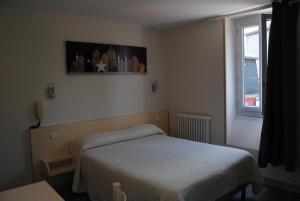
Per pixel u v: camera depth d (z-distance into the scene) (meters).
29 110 3.25
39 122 3.31
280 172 3.35
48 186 1.67
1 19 3.00
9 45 3.07
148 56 4.46
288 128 3.02
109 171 2.65
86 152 3.16
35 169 3.27
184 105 4.45
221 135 3.94
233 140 3.83
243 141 3.72
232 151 3.04
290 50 3.00
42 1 2.87
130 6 3.15
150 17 3.72
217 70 3.89
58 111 3.48
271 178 3.44
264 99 3.46
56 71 3.44
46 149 3.34
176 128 4.62
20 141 3.20
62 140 3.46
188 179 2.25
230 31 3.83
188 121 4.30
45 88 3.36
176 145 3.38
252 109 3.79
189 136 4.31
